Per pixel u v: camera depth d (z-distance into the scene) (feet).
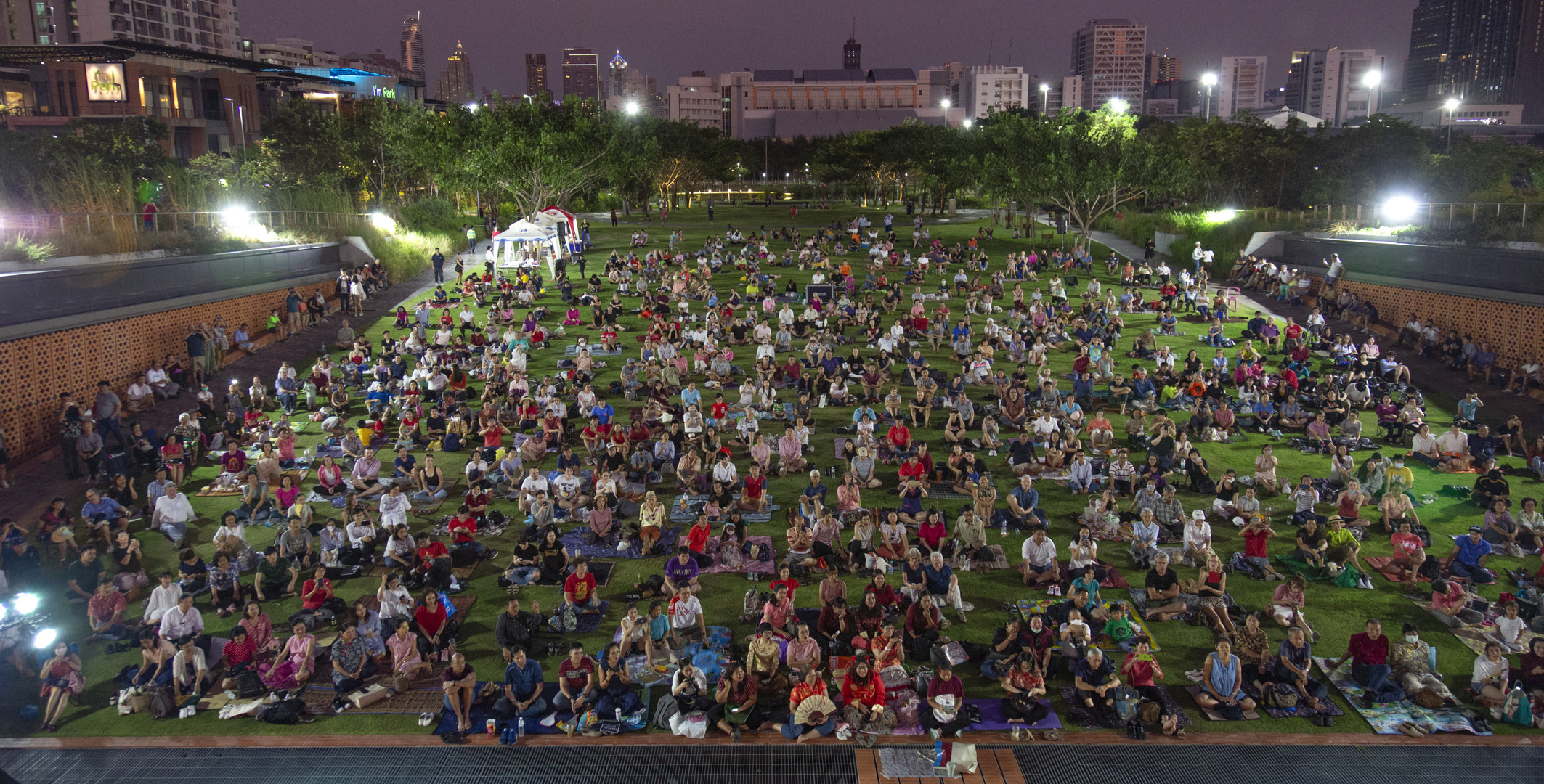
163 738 35.27
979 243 184.96
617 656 37.09
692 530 49.67
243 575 47.93
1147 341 96.78
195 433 65.98
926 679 37.93
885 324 112.98
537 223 169.07
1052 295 129.08
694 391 76.74
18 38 390.63
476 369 90.79
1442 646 41.34
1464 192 182.39
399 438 69.72
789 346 99.81
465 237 188.85
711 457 62.49
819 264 147.54
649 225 230.89
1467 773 32.96
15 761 33.73
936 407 79.56
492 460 65.16
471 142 185.37
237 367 88.74
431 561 46.91
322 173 203.51
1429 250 99.40
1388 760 33.71
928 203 308.60
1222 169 218.38
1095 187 167.94
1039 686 36.58
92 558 45.55
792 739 35.14
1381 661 37.93
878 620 41.50
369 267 129.29
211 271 91.86
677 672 36.94
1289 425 74.54
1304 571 48.19
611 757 34.12
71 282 71.00
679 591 44.73
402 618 39.19
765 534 53.57
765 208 320.09
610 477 57.41
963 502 58.65
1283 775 32.83
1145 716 35.83
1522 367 81.30
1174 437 64.80
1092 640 41.29
